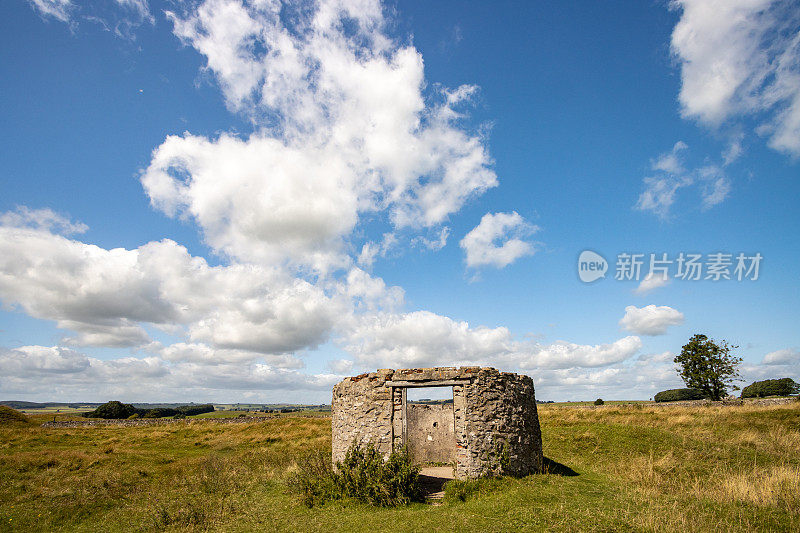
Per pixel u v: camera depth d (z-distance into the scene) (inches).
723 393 1601.9
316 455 723.4
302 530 407.8
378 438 553.9
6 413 1553.9
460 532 358.0
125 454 975.0
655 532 337.4
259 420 1644.9
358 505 481.7
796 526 344.8
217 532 437.7
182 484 685.3
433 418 936.3
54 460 836.6
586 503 429.1
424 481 652.7
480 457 534.6
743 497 432.1
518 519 382.0
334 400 658.2
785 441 759.7
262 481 676.7
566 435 912.9
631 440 803.4
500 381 578.2
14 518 533.6
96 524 521.7
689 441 768.3
